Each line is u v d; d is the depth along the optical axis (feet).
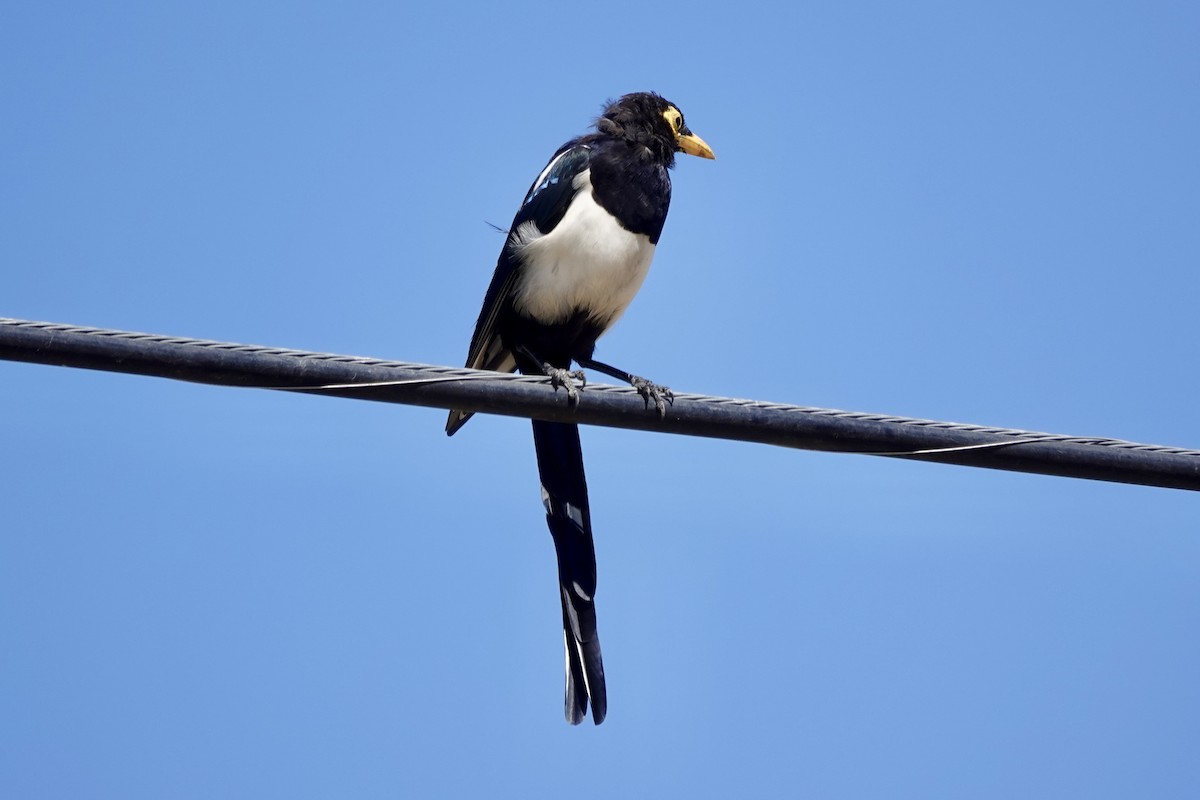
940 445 34.17
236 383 31.55
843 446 34.27
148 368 30.89
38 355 30.30
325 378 32.04
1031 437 34.30
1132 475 34.42
